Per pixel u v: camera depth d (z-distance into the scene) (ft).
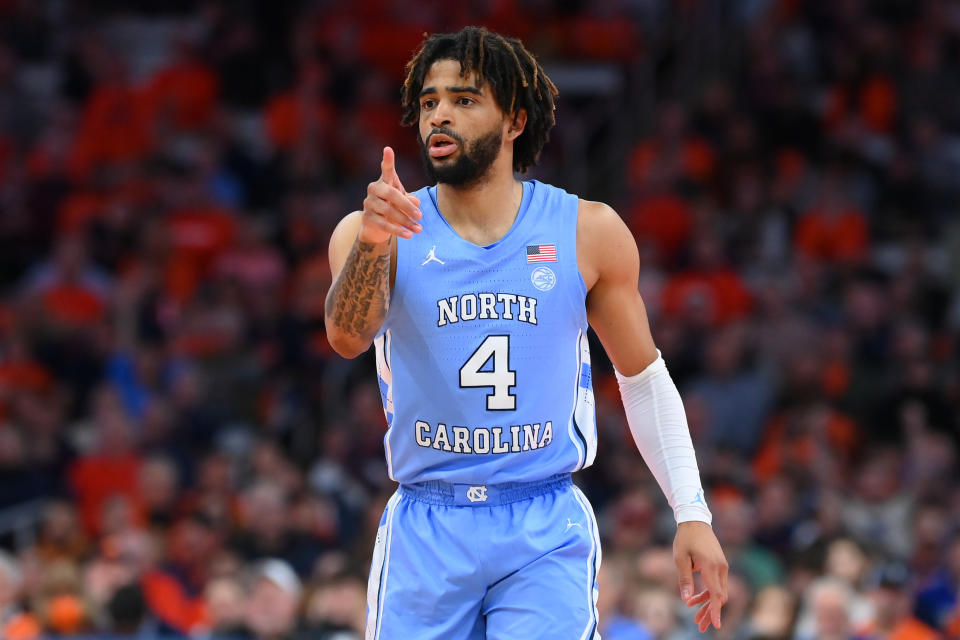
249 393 123.13
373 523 91.76
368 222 35.91
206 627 85.46
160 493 106.22
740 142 155.63
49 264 140.05
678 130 155.43
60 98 161.79
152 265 136.26
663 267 143.33
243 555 98.84
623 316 40.73
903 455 116.67
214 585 85.05
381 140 156.25
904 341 126.82
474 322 38.78
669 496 41.22
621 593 86.43
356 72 160.76
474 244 39.29
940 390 122.72
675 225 145.59
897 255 151.02
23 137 160.15
